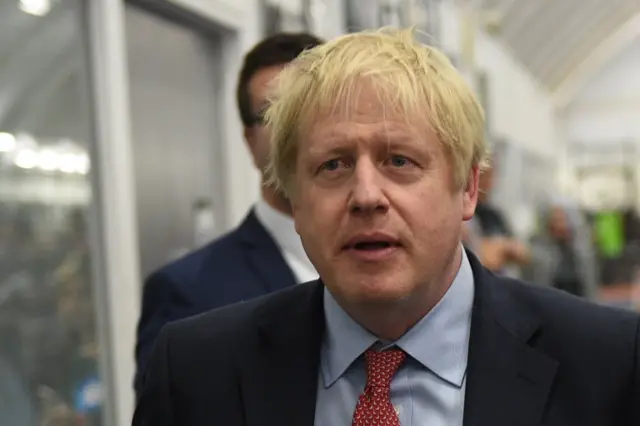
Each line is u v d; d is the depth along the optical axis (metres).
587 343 0.87
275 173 0.91
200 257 1.42
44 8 1.84
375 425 0.85
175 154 2.48
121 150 2.02
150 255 2.32
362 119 0.79
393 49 0.82
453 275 0.89
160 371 1.00
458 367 0.88
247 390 0.94
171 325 1.05
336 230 0.80
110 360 2.00
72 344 1.90
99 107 1.99
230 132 2.75
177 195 2.49
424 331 0.88
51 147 1.85
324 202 0.81
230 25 2.66
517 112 9.07
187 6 2.37
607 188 13.85
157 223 2.37
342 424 0.88
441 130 0.80
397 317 0.86
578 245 4.42
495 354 0.87
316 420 0.90
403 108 0.79
